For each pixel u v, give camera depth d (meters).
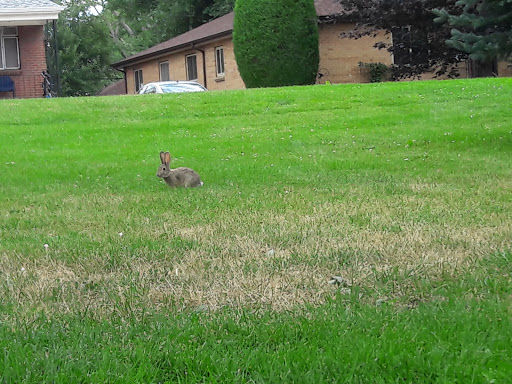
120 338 4.29
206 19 44.12
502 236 6.87
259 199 9.45
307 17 24.94
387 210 8.42
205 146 14.51
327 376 3.68
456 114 16.73
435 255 6.18
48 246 6.93
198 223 7.90
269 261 6.07
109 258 6.34
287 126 16.38
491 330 4.20
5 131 16.19
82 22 49.81
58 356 3.95
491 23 12.88
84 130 16.30
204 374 3.79
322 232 7.22
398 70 27.23
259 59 24.91
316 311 4.68
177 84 26.33
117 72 54.19
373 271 5.68
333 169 12.18
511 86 19.58
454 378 3.60
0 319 4.74
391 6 25.08
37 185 11.30
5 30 28.92
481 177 10.97
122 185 11.12
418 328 4.26
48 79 29.14
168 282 5.55
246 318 4.57
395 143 14.37
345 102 18.61
